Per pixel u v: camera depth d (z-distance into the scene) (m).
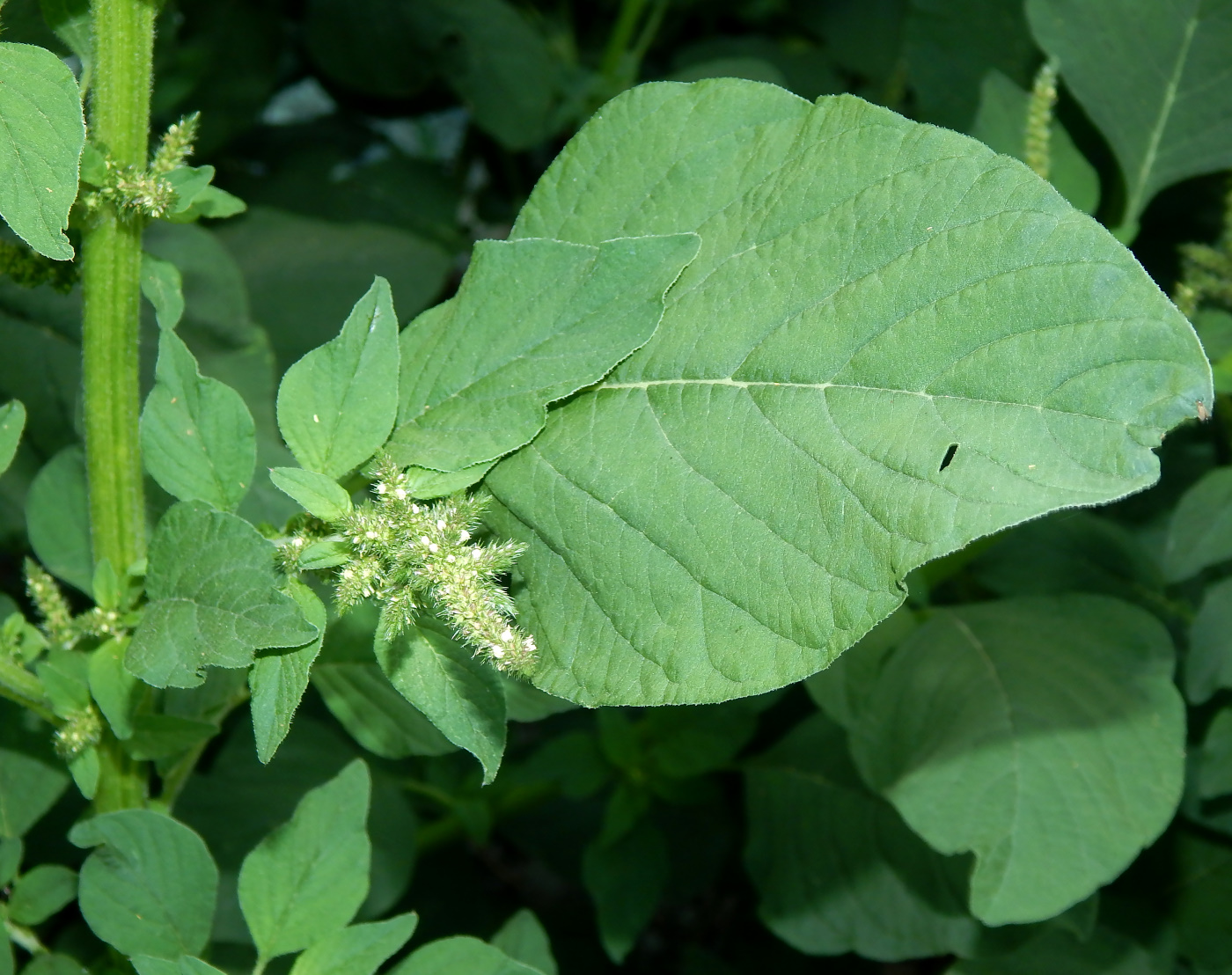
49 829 0.69
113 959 0.54
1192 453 0.73
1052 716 0.60
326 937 0.50
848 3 1.00
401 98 1.04
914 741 0.61
